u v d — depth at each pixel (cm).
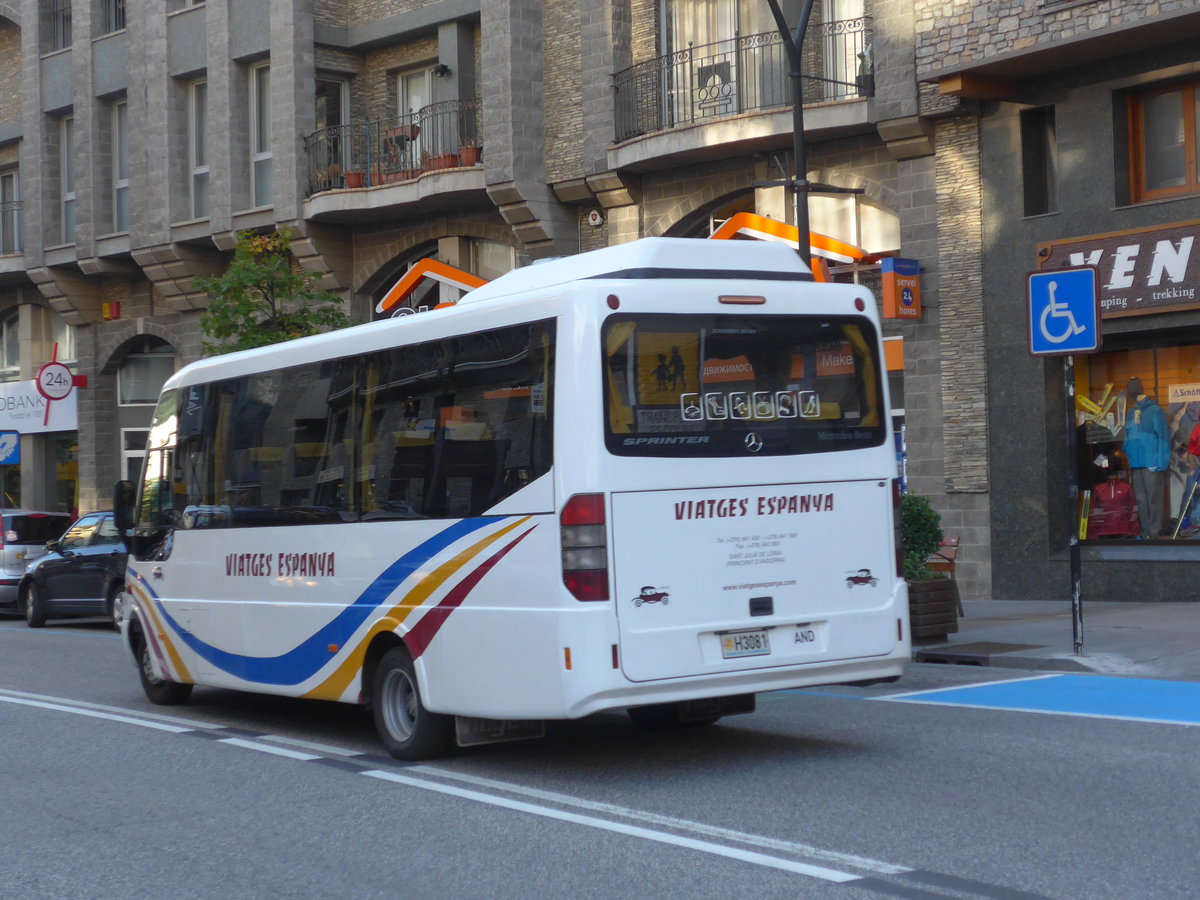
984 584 2005
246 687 1135
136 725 1162
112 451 3403
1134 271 1853
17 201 3525
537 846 703
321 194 2648
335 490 1032
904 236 2073
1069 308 1348
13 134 3519
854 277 2141
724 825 732
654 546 838
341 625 1016
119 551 2116
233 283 2417
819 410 905
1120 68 1869
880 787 814
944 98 1980
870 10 2095
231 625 1149
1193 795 775
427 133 2666
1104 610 1752
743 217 2250
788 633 880
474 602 889
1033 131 1984
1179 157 1877
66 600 2211
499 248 2608
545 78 2445
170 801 851
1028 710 1088
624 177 2334
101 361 3378
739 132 2125
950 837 691
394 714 973
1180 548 1875
